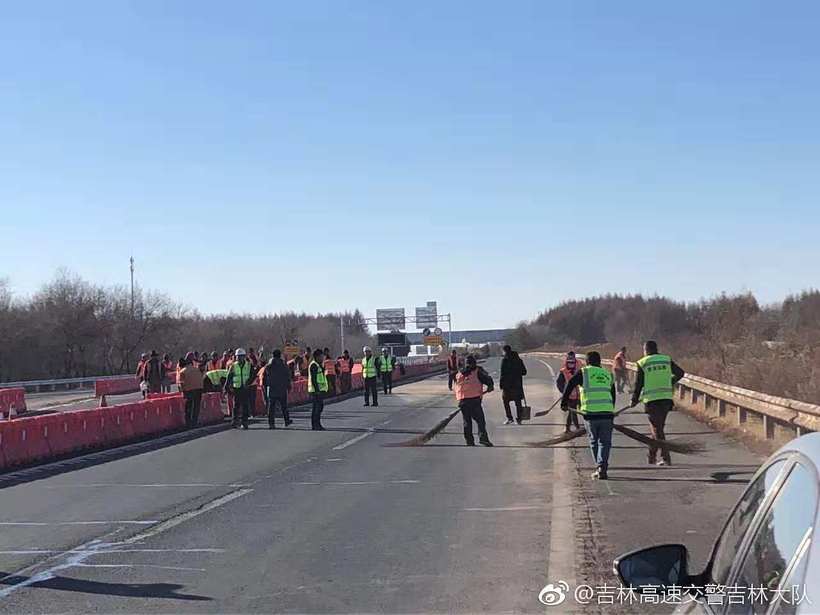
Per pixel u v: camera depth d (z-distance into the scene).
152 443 21.06
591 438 13.98
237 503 12.41
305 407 33.28
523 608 7.28
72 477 15.48
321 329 113.88
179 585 8.17
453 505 11.96
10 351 64.50
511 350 24.56
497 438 21.00
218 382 29.12
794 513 2.98
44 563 9.09
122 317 78.38
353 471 15.52
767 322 41.09
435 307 91.12
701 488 12.65
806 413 14.72
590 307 172.00
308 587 8.01
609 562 8.66
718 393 21.83
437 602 7.47
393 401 36.19
